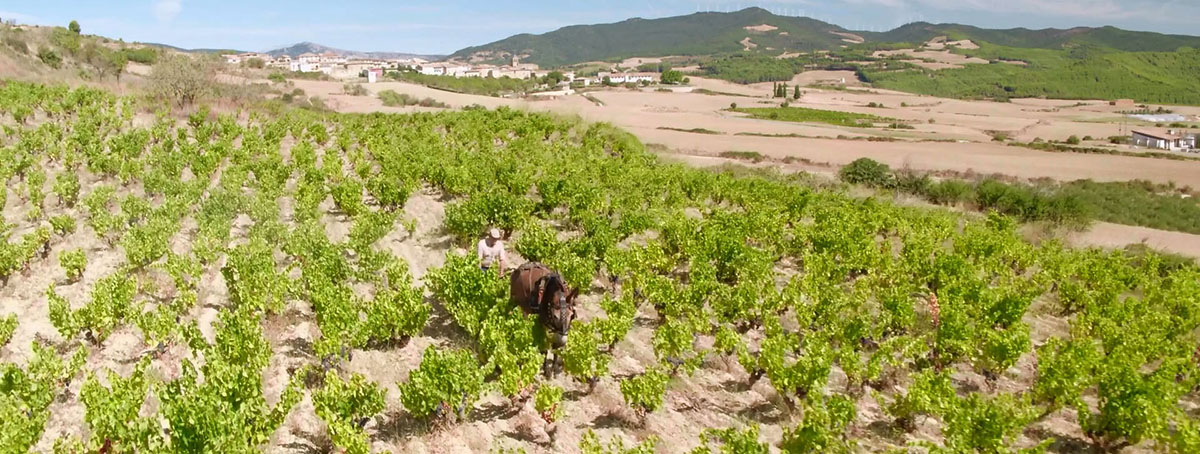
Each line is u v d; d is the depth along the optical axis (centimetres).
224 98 4116
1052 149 7644
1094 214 3750
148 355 969
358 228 1617
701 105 13800
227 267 1266
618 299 1495
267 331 1188
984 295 1465
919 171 5112
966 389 1223
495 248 1449
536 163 2939
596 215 2078
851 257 1764
